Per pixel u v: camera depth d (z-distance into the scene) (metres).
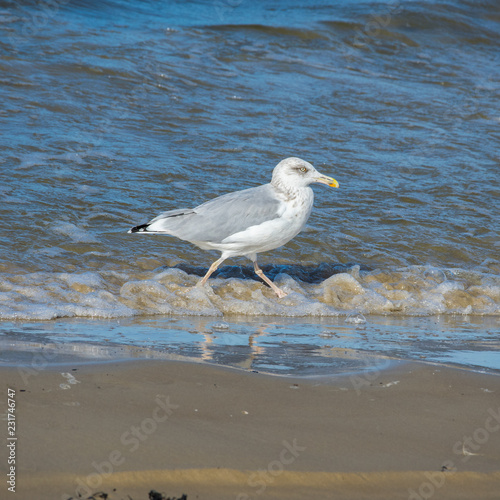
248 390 7.59
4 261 12.79
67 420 6.61
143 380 7.69
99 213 15.19
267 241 12.12
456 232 15.97
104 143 18.39
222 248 12.20
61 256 13.39
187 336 9.96
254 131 20.31
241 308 11.84
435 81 26.84
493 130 22.45
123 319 10.91
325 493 5.73
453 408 7.39
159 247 14.34
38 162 16.89
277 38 28.55
